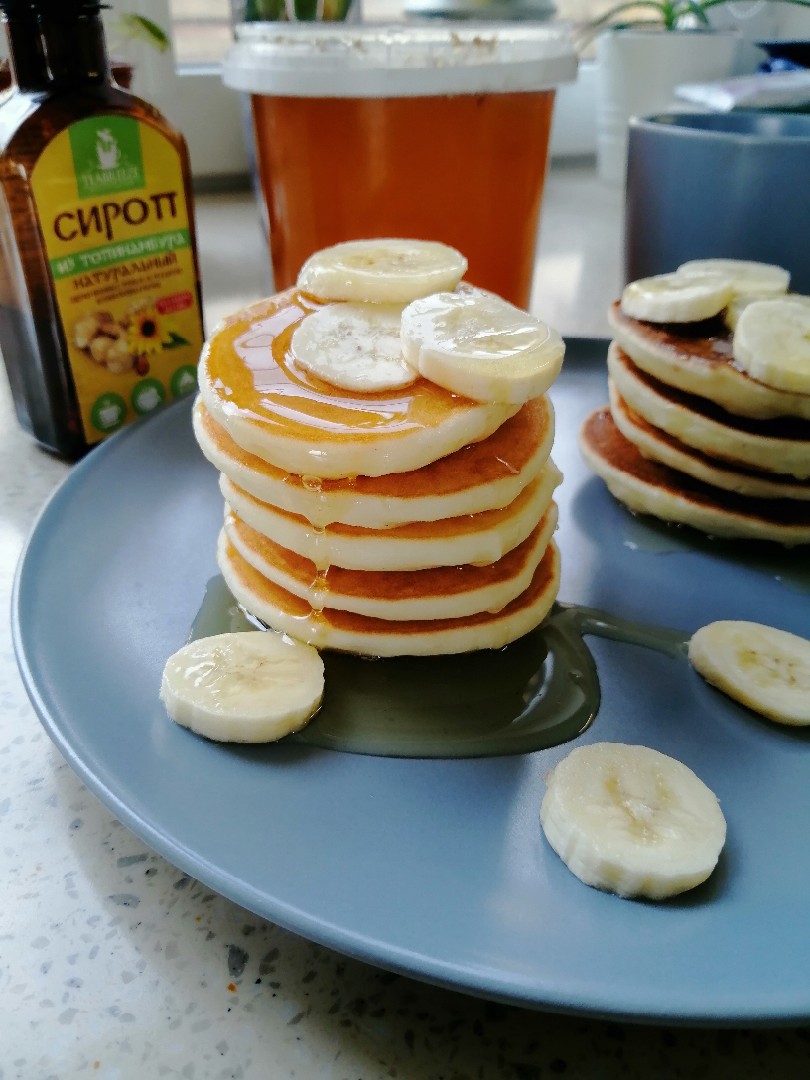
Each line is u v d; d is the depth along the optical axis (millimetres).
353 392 180
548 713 175
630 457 255
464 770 158
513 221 320
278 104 290
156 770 150
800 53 419
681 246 302
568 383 303
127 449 243
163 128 260
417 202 302
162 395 290
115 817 150
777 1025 112
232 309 373
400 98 280
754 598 215
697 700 181
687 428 231
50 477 273
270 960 136
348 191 301
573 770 149
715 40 467
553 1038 129
